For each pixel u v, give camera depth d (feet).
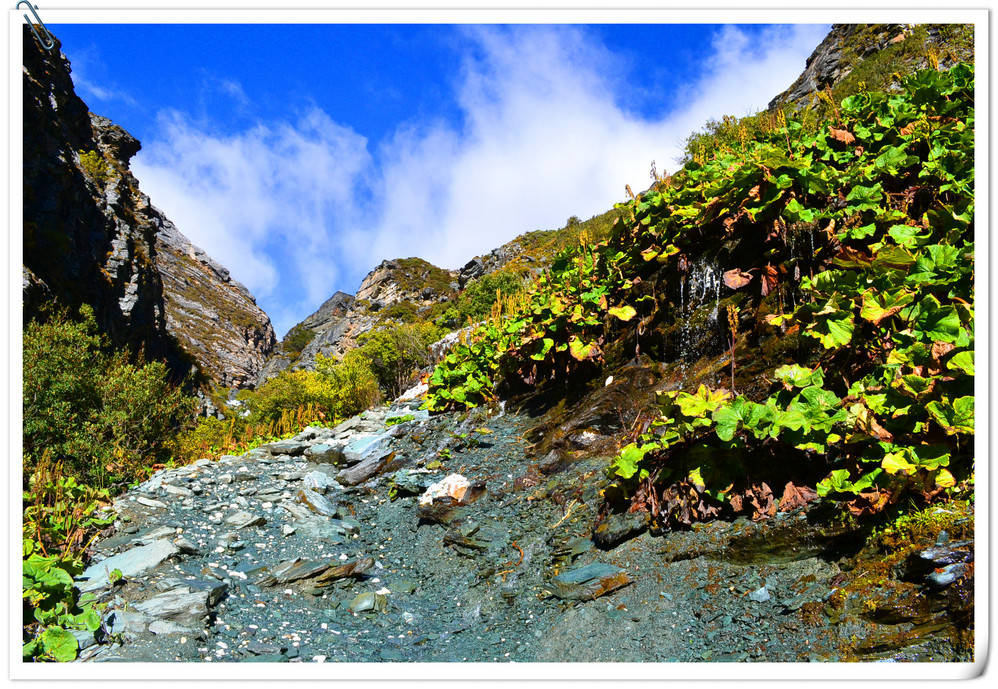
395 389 35.22
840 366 10.59
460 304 55.62
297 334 257.14
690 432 10.02
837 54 33.76
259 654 8.64
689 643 7.69
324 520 14.12
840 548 7.90
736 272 13.43
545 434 16.01
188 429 27.89
